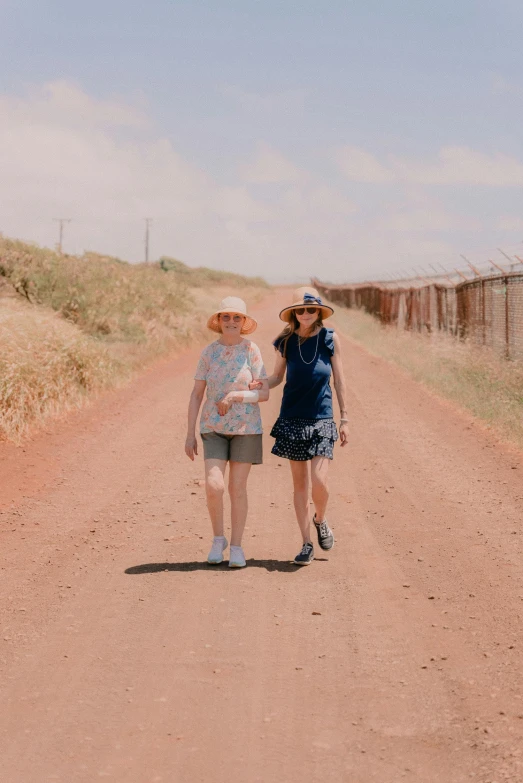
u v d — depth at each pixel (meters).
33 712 3.87
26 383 12.10
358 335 30.33
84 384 14.67
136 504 7.91
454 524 7.14
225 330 6.10
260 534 6.93
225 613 5.12
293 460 6.10
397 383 17.16
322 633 4.80
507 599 5.29
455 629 4.82
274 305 57.06
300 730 3.67
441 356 19.80
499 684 4.07
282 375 6.26
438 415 13.12
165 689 4.09
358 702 3.93
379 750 3.49
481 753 3.42
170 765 3.40
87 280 22.50
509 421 11.62
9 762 3.43
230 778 3.30
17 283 19.89
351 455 10.16
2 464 9.45
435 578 5.74
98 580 5.77
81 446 10.62
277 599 5.36
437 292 25.69
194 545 6.61
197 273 95.62
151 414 13.17
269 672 4.28
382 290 38.16
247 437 6.11
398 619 5.00
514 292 16.84
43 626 4.93
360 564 6.09
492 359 16.84
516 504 7.76
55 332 14.88
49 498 8.12
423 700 3.93
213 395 6.10
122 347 20.30
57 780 3.29
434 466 9.50
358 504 7.88
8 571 5.97
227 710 3.87
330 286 75.50
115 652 4.55
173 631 4.84
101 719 3.79
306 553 6.06
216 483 6.03
